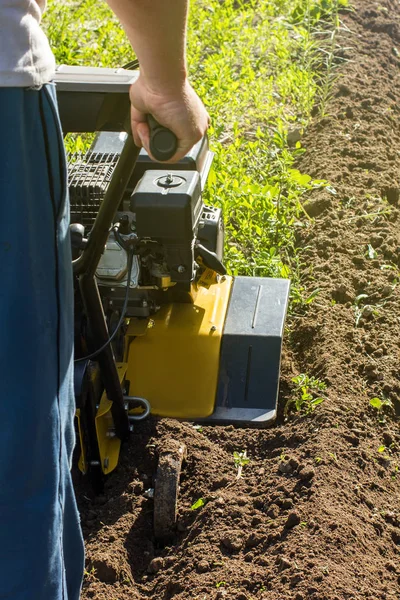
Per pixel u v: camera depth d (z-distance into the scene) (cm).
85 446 301
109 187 266
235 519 296
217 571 272
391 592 261
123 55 746
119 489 317
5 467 200
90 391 300
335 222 518
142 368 349
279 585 258
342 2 779
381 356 402
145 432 332
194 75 714
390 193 568
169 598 272
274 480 311
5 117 189
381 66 761
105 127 295
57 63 699
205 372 348
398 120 679
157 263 322
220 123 644
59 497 212
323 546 272
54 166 202
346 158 598
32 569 207
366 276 471
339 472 316
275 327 359
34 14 194
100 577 279
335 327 421
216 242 359
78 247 275
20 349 198
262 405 347
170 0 200
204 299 371
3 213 193
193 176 300
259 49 800
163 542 301
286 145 611
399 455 348
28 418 200
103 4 859
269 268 456
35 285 199
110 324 340
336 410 354
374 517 301
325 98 671
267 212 500
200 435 335
